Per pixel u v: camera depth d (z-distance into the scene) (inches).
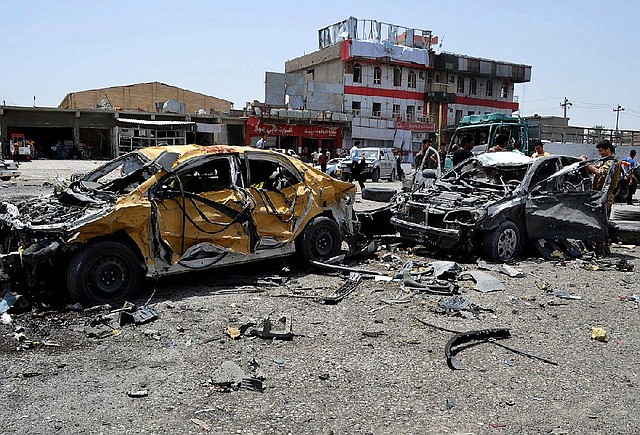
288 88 1972.2
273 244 298.0
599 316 248.8
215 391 165.3
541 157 384.5
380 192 693.3
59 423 145.6
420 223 368.8
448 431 145.7
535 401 164.6
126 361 186.9
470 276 307.6
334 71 2214.6
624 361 197.2
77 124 1718.8
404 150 2188.7
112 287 245.6
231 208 281.1
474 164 421.4
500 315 246.2
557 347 209.3
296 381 173.5
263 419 149.3
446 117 2364.7
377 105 2224.4
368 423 148.8
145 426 144.5
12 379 171.5
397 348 203.5
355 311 246.1
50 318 227.0
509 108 2544.3
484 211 342.0
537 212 362.0
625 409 160.7
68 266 237.3
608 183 390.9
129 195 252.1
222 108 2578.7
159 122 1662.2
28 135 1728.6
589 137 1630.2
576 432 146.9
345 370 182.5
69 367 181.3
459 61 2340.1
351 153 944.9
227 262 281.1
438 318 238.8
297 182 316.8
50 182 856.9
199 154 278.2
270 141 1941.4
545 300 271.9
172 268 261.7
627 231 444.5
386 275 307.9
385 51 2178.9
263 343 205.0
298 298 263.7
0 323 221.5
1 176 918.4
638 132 1660.9
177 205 263.7
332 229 330.6
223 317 233.0
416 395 166.2
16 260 235.9
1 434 139.3
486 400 164.2
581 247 393.4
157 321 226.1
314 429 144.8
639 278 322.7
